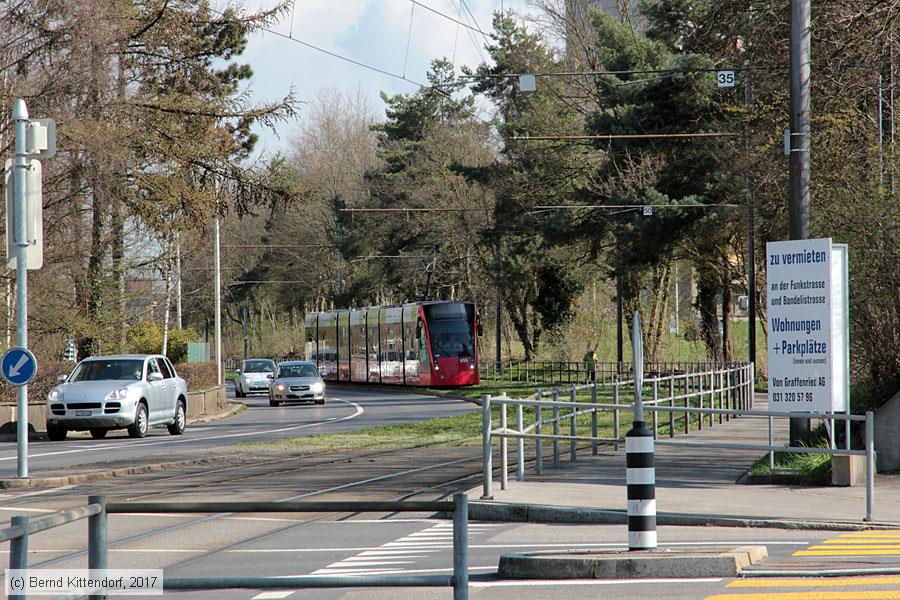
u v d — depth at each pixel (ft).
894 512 83.66
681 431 164.45
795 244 103.24
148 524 89.25
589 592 57.21
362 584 42.16
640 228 281.95
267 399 363.15
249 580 42.52
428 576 41.96
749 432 159.84
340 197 522.88
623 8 358.84
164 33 248.52
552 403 103.14
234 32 255.91
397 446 159.84
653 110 287.69
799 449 83.76
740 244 324.39
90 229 241.55
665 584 58.95
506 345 518.78
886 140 134.82
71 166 218.79
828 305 101.81
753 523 79.82
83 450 164.96
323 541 78.43
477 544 74.59
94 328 238.48
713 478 106.01
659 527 80.64
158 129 236.22
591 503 87.66
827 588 56.44
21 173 126.00
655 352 371.15
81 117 215.51
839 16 157.58
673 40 303.68
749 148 201.57
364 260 542.57
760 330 360.48
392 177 513.45
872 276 120.98
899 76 151.94
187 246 316.81
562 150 367.45
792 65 118.93
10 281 219.61
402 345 357.41
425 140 499.10
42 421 209.26
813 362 102.37
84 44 214.07
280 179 259.39
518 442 103.91
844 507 86.38
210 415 260.01
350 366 409.28
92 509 40.57
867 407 122.42
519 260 396.57
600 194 311.68
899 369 121.60
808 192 118.32
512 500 89.51
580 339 411.54
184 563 69.77
